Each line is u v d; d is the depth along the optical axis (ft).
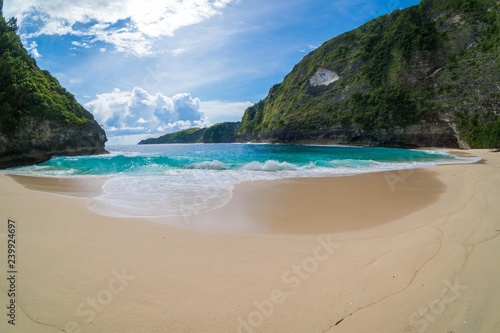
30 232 20.85
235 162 67.36
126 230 21.83
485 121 132.26
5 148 85.15
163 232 21.43
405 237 19.12
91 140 123.24
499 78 137.18
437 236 18.21
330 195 34.30
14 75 91.56
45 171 61.16
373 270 14.48
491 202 26.05
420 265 14.43
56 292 13.00
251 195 34.42
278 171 54.60
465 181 40.50
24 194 35.09
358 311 11.28
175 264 15.88
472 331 9.82
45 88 107.34
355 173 51.70
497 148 110.73
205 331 10.52
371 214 26.23
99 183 43.73
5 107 86.79
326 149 153.38
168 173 52.39
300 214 26.58
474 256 14.70
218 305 12.07
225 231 21.84
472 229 18.76
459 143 142.82
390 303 11.63
